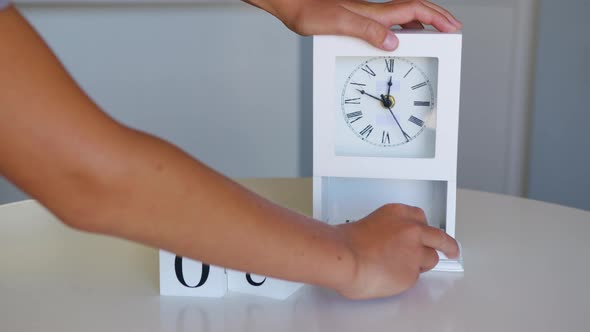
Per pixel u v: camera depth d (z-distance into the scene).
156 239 0.75
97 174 0.71
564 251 1.12
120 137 0.72
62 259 1.10
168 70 2.55
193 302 0.99
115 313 0.96
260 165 2.65
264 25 2.53
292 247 0.82
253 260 0.80
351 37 1.09
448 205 1.11
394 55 1.09
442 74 1.09
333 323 0.94
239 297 1.00
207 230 0.76
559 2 2.23
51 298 0.99
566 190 2.29
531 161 2.38
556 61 2.26
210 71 2.56
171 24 2.51
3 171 0.70
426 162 1.11
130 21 2.50
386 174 1.12
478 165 2.46
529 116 2.36
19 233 1.18
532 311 0.96
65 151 0.69
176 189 0.74
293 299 0.99
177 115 2.59
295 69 2.57
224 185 0.78
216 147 2.63
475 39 2.38
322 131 1.12
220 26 2.52
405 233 0.98
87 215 0.72
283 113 2.61
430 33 1.08
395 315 0.95
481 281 1.03
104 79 2.54
